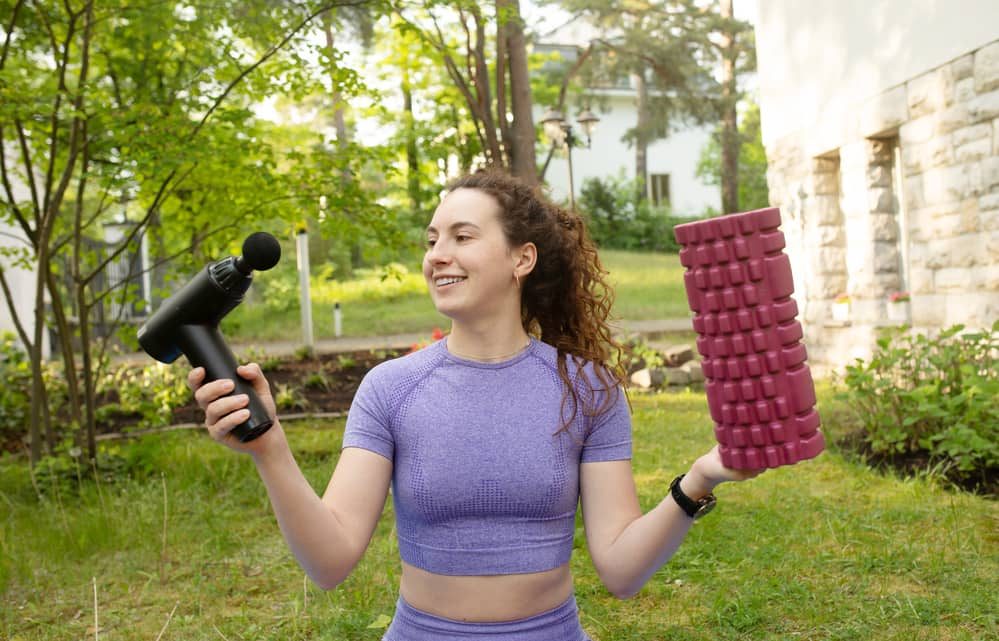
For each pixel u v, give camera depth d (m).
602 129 32.47
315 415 9.05
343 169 7.32
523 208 1.84
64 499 5.93
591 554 1.80
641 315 18.52
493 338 1.80
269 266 1.44
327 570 1.63
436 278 1.79
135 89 6.87
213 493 5.88
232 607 3.94
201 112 6.61
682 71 23.86
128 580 4.33
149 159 5.85
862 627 3.33
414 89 14.41
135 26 6.90
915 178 8.54
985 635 3.24
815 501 5.02
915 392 5.83
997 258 7.38
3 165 6.38
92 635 3.71
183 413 9.49
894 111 8.78
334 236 7.58
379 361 11.84
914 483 5.22
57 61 6.27
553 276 1.95
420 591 1.76
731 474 1.50
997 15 7.26
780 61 11.10
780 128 11.22
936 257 8.27
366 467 1.74
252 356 11.81
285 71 7.14
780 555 4.12
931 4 8.11
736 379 1.45
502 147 12.35
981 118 7.52
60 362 11.91
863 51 9.25
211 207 7.96
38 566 4.61
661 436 7.32
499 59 11.94
